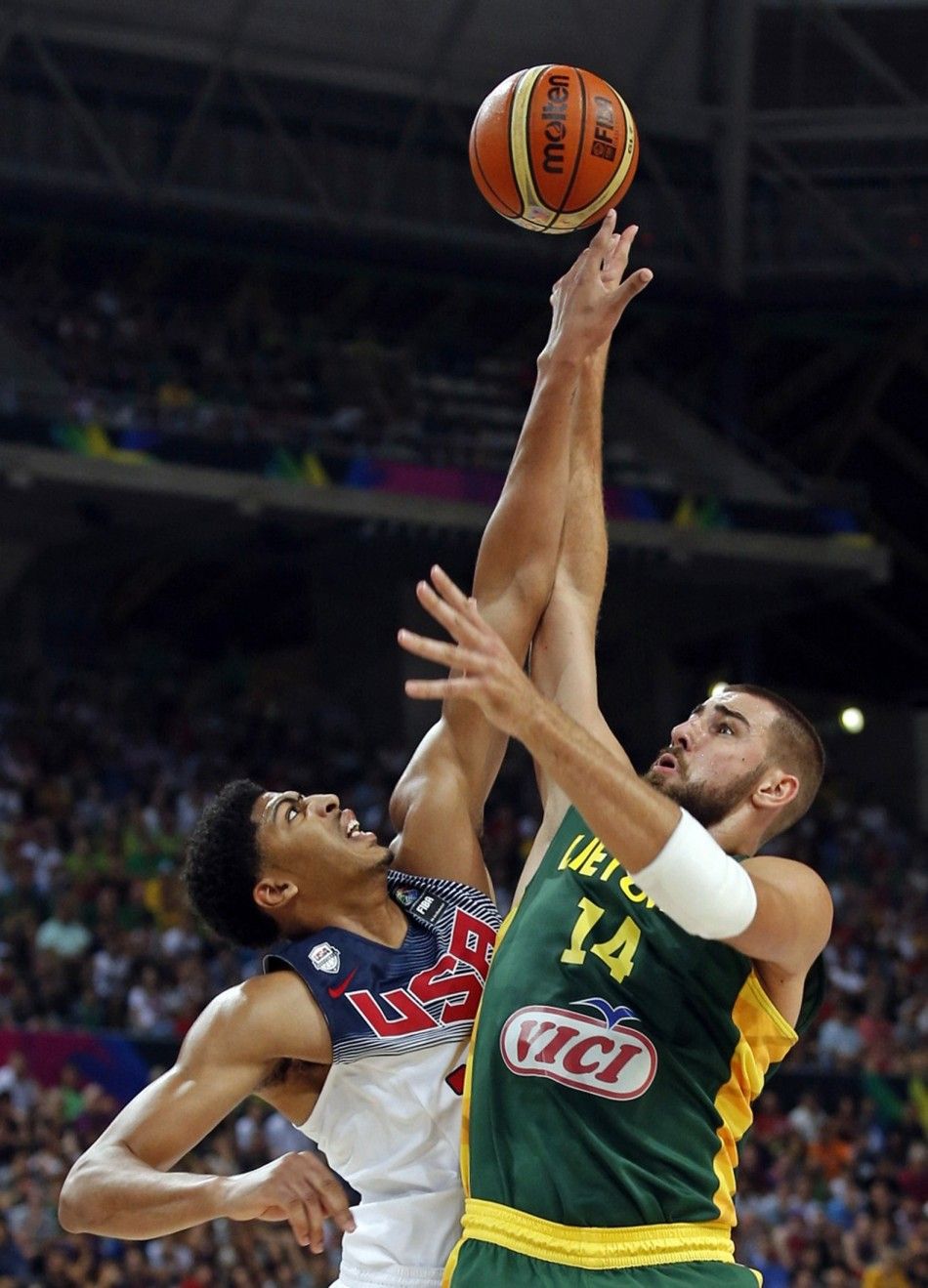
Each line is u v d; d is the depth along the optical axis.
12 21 22.69
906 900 23.19
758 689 3.37
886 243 26.44
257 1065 3.17
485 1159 3.06
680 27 25.11
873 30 25.23
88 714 22.50
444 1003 3.25
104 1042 13.68
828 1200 15.08
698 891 2.80
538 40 25.02
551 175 3.70
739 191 26.11
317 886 3.33
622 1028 3.06
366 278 26.73
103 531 24.83
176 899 17.33
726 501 25.27
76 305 24.95
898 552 30.55
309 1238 2.91
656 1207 2.98
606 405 27.83
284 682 28.33
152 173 24.20
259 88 24.55
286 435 23.78
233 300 26.77
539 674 3.71
